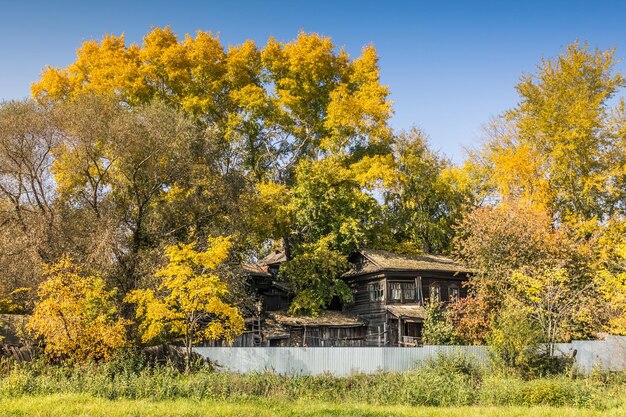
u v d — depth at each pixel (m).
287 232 51.19
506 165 48.84
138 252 35.50
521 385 25.61
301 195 50.41
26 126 33.88
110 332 27.00
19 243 31.75
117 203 38.88
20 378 22.31
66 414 17.72
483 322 36.88
